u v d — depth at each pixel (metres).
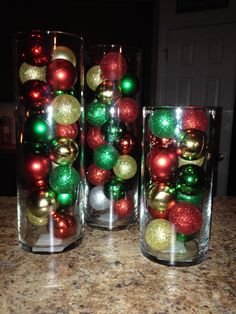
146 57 2.58
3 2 2.29
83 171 0.60
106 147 0.62
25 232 0.54
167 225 0.49
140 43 2.54
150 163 0.50
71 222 0.53
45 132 0.51
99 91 0.61
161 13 2.54
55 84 0.51
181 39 2.54
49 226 0.52
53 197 0.52
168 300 0.40
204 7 2.45
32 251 0.52
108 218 0.64
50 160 0.53
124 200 0.64
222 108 2.50
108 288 0.42
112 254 0.52
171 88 2.62
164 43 2.58
